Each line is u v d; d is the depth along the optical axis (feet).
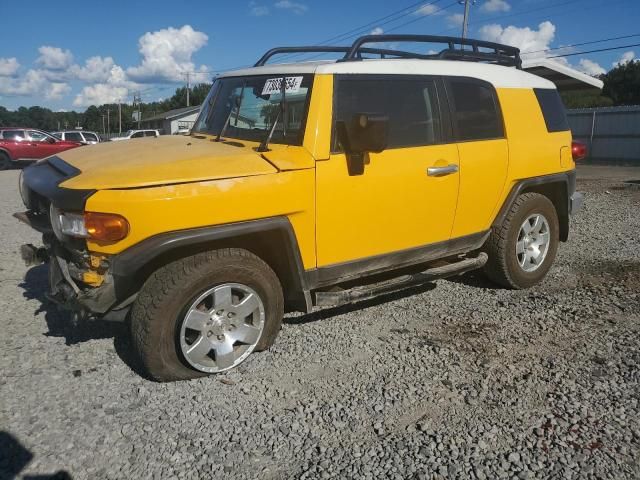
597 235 25.02
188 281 10.88
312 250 12.46
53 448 9.32
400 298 16.67
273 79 13.37
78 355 12.67
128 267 10.30
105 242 10.30
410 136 13.85
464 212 15.29
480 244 16.24
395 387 11.43
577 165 72.64
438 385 11.51
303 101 12.44
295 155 11.96
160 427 9.98
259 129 13.30
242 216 11.19
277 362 12.44
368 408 10.66
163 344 10.96
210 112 15.33
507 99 16.39
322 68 12.48
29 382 11.43
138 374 11.84
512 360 12.61
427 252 14.85
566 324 14.62
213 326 11.48
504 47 18.16
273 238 12.03
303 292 12.55
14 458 9.05
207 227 10.88
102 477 8.67
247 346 12.12
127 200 10.14
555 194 18.60
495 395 11.13
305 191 11.94
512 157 16.17
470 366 12.32
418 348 13.21
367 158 12.82
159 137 15.23
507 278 16.92
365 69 13.15
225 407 10.65
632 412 10.47
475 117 15.43
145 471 8.82
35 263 13.34
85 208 10.16
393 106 13.56
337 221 12.64
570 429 9.96
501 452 9.36
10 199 39.50
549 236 17.75
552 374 11.95
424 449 9.42
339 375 11.91
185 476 8.73
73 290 10.94
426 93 14.32
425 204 14.20
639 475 8.79
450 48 16.56
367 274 13.80
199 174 10.76
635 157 77.20
